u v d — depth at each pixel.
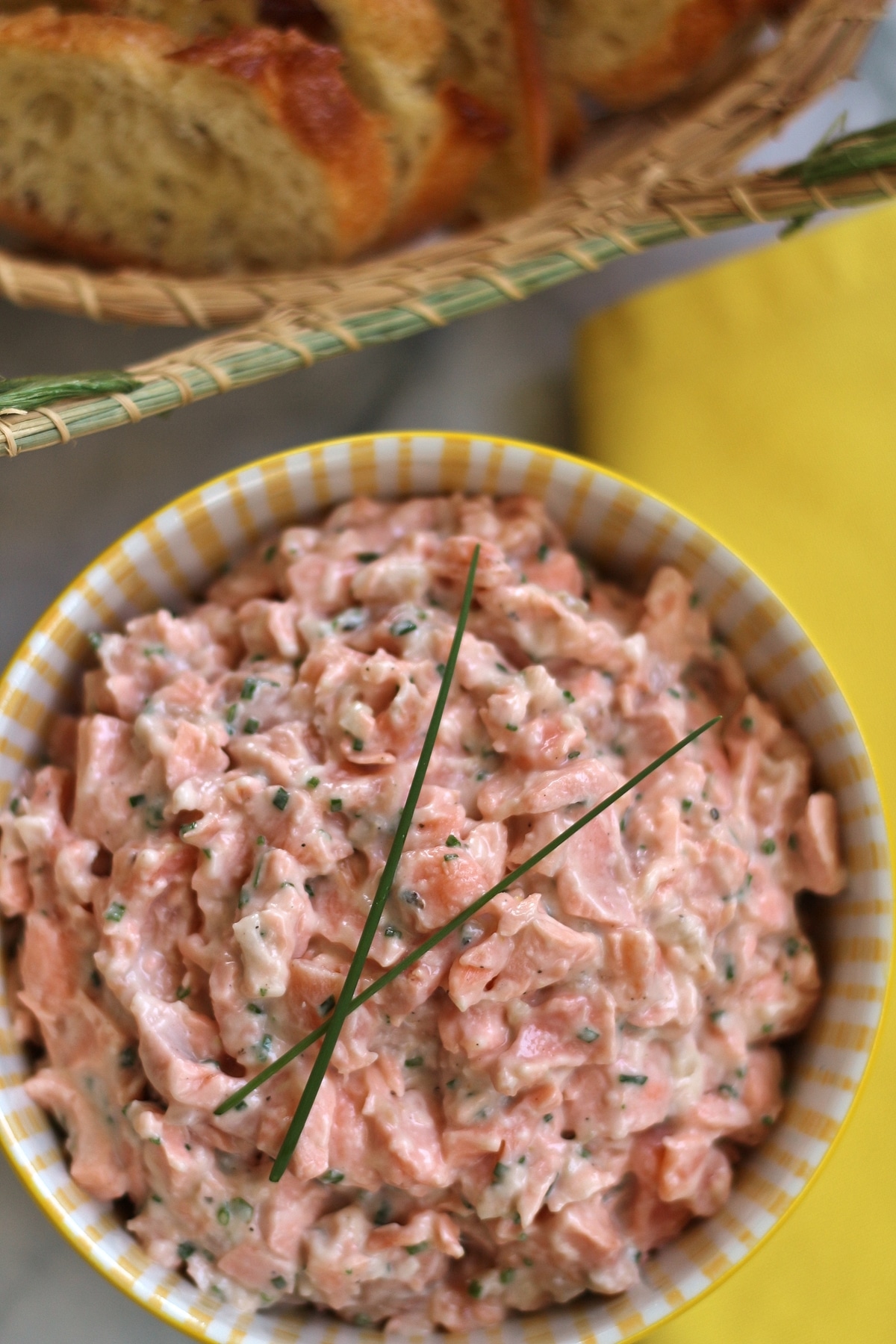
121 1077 0.32
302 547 0.35
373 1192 0.32
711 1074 0.33
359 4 0.35
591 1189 0.32
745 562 0.34
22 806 0.34
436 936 0.30
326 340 0.35
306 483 0.35
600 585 0.36
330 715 0.33
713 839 0.33
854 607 0.39
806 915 0.35
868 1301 0.37
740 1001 0.34
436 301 0.35
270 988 0.31
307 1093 0.30
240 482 0.34
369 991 0.30
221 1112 0.31
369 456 0.35
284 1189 0.32
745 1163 0.34
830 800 0.34
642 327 0.40
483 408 0.40
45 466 0.39
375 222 0.38
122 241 0.38
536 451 0.35
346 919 0.32
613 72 0.38
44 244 0.39
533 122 0.37
